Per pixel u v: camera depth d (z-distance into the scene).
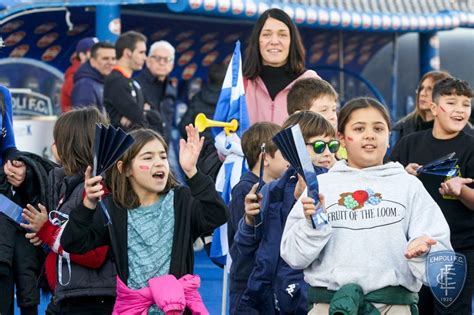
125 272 6.37
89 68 13.20
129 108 12.19
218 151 8.92
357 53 19.59
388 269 6.03
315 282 6.13
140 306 6.31
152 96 13.61
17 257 7.71
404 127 9.97
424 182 8.12
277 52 9.18
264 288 7.03
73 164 7.12
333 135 7.24
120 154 5.96
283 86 9.24
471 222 8.03
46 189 7.54
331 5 16.86
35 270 7.77
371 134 6.22
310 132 7.16
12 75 14.85
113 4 13.95
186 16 16.48
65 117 7.20
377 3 17.75
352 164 6.33
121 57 12.36
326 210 6.13
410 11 18.19
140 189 6.48
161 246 6.40
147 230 6.40
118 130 5.88
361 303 5.98
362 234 6.07
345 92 19.52
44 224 6.92
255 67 9.24
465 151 8.25
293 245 6.05
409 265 6.00
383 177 6.20
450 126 8.23
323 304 6.14
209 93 13.52
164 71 13.64
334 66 19.27
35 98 15.10
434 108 8.34
